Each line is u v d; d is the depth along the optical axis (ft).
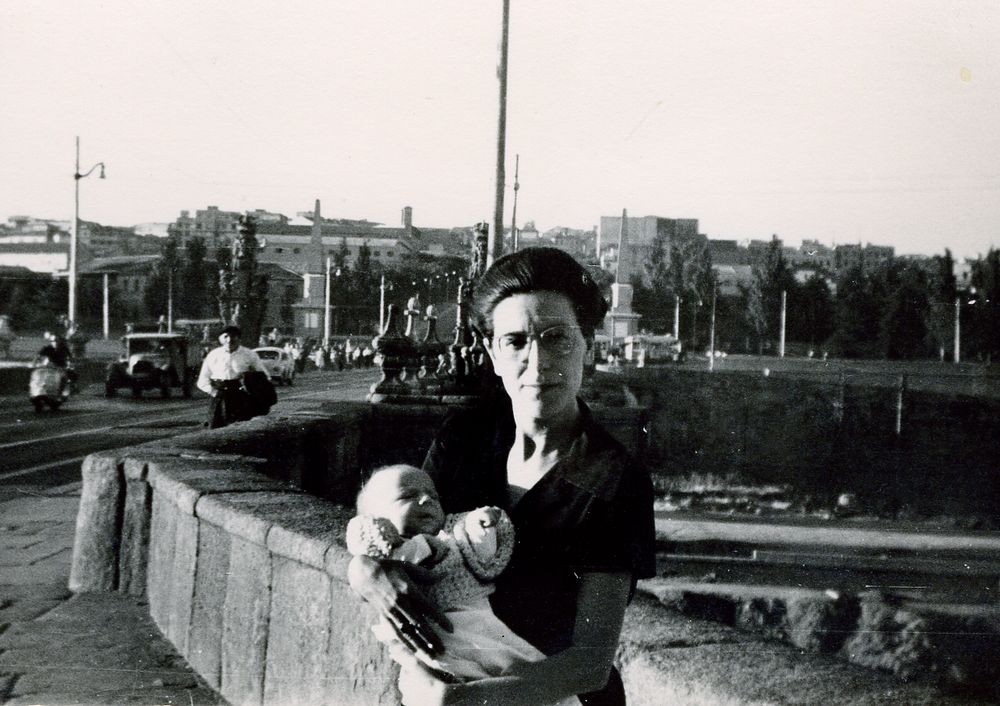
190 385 97.35
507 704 5.05
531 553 5.37
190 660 14.28
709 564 22.88
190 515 14.71
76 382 80.74
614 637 5.27
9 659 14.35
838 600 19.01
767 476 33.86
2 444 51.11
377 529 5.23
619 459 5.53
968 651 16.85
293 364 101.86
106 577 18.83
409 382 40.14
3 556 22.48
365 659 8.86
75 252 108.99
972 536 25.72
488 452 6.08
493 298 5.94
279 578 11.24
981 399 38.40
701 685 6.03
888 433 38.50
